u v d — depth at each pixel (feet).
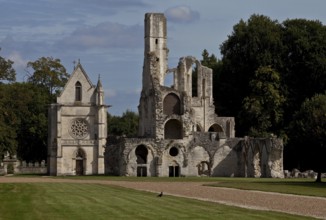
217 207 155.02
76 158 438.81
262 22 495.00
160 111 415.03
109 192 208.03
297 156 343.26
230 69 493.36
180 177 383.24
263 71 460.14
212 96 488.44
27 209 141.18
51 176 401.08
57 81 563.07
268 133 437.58
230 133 463.83
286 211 150.82
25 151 540.11
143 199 176.35
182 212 139.85
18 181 296.10
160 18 467.93
